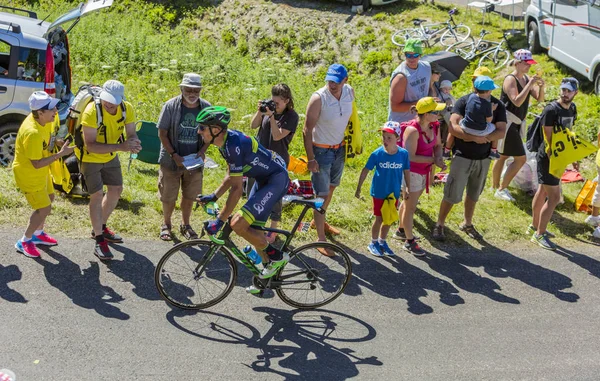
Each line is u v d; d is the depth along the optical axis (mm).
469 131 7594
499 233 8445
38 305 5824
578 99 12977
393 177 7164
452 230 8391
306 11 19719
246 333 5836
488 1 17484
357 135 7512
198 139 6984
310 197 8352
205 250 6449
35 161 6121
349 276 6484
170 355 5387
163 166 7000
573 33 13680
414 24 17328
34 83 8703
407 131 7344
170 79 14469
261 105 6641
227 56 17219
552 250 8141
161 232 7297
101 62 15273
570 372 5676
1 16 9164
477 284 7160
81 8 8945
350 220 8188
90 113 6309
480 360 5758
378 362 5602
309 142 7125
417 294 6836
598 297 7074
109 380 4992
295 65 17984
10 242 6723
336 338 5906
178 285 6188
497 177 9523
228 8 20594
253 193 6008
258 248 6000
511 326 6363
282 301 6449
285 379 5254
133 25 19484
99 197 6578
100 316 5789
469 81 14289
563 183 10008
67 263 6527
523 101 8805
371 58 16938
